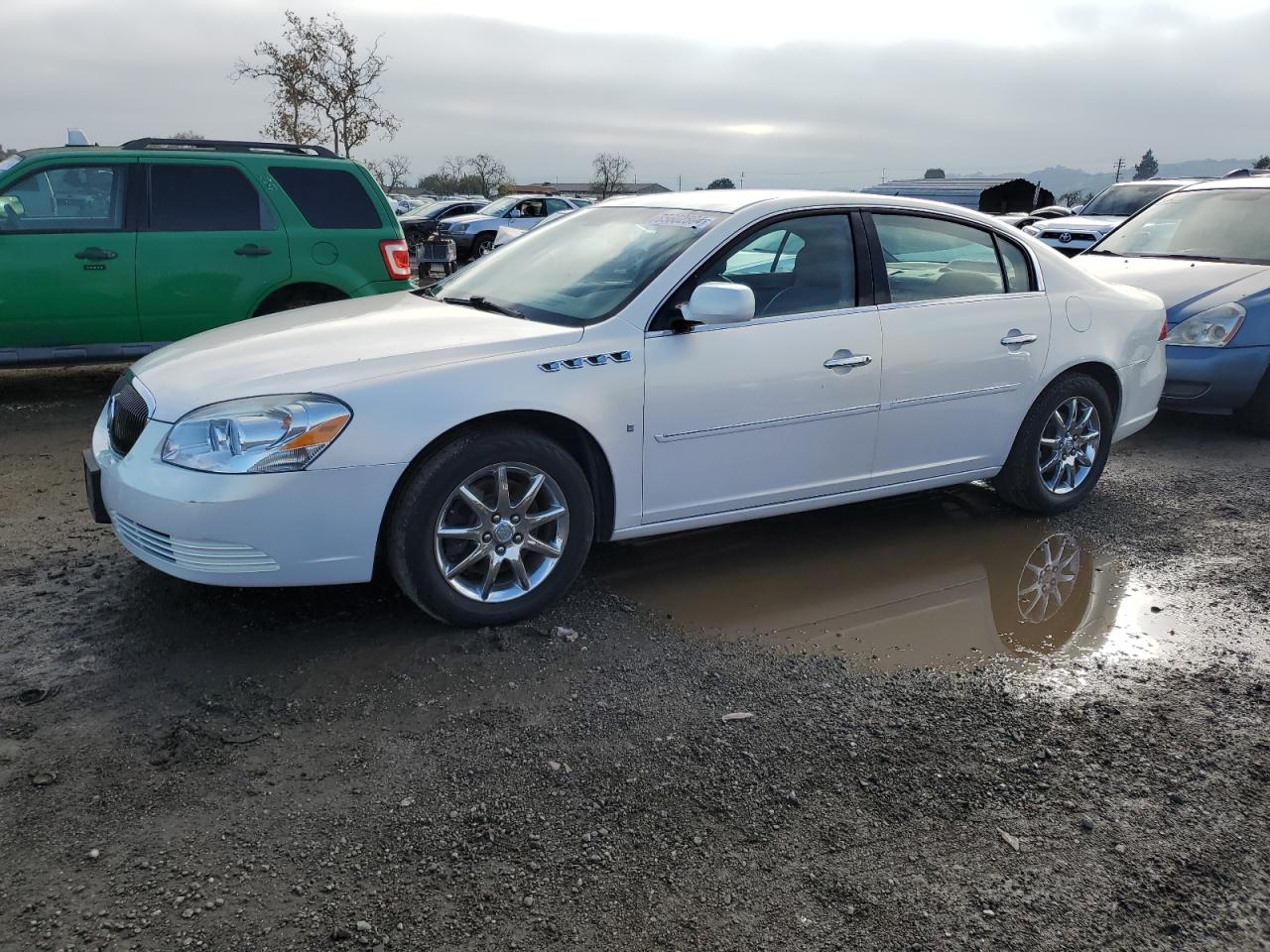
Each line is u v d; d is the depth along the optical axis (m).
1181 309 7.11
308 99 27.80
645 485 3.98
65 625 3.69
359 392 3.40
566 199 23.70
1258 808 2.85
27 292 7.00
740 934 2.30
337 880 2.42
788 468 4.32
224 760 2.89
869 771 2.96
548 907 2.36
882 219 4.56
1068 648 3.84
